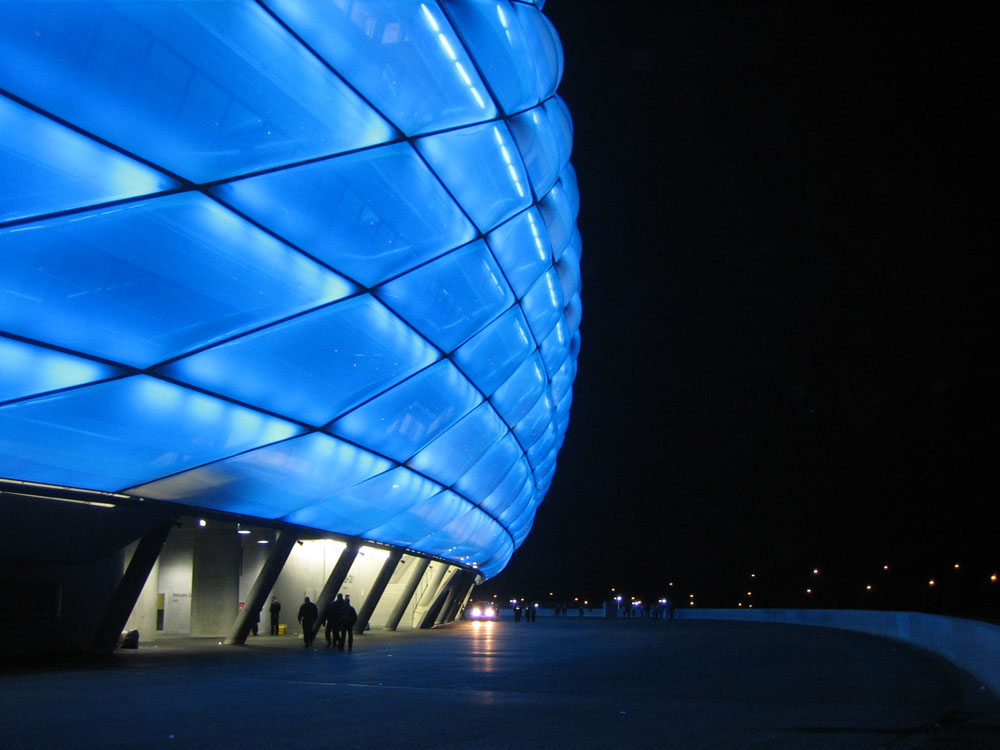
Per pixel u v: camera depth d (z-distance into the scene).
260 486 20.52
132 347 15.48
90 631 19.61
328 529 25.14
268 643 25.41
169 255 14.62
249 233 15.23
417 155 17.12
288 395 18.62
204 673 16.03
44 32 11.80
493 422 28.20
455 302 21.16
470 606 92.25
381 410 21.27
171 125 13.27
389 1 15.18
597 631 39.47
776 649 24.16
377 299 18.42
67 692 12.78
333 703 11.64
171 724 9.75
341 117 15.16
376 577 35.06
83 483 17.31
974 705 11.45
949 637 19.84
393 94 15.88
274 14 13.55
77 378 15.22
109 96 12.57
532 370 29.50
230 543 29.09
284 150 14.69
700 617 76.25
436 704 11.53
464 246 20.22
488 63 18.33
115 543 18.56
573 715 10.47
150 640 26.69
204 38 13.06
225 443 18.41
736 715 10.45
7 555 17.09
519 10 20.25
